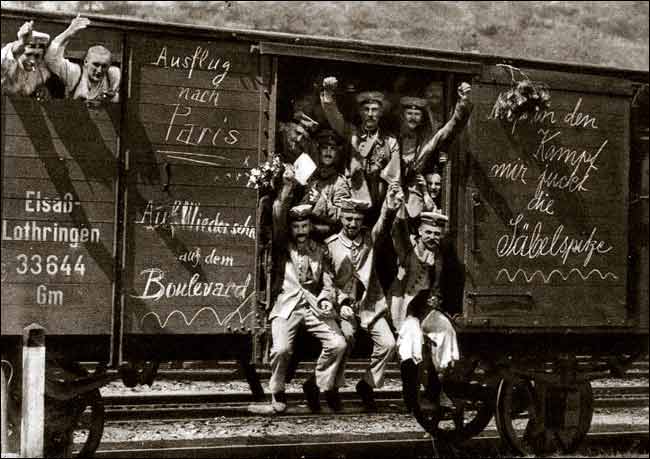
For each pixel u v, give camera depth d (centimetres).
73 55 873
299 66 1010
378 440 1059
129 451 950
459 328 992
